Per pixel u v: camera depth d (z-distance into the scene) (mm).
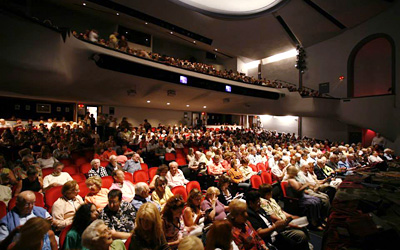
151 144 8227
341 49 16516
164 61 10477
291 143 12688
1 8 4340
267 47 19625
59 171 3725
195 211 2996
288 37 18219
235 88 13234
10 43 4652
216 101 14031
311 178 4965
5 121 9125
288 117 20125
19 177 4070
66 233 2131
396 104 12812
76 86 7785
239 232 2219
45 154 4906
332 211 2895
